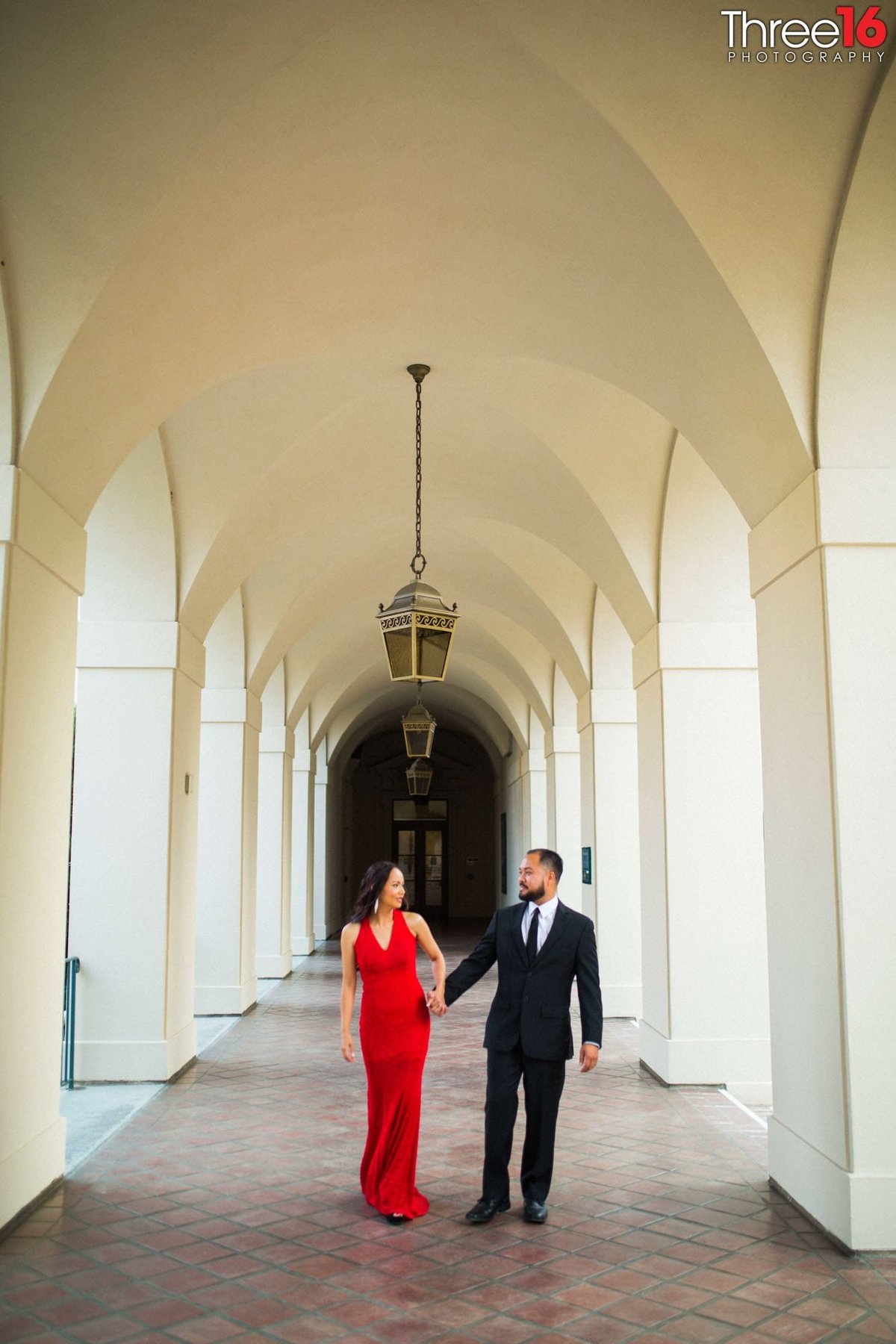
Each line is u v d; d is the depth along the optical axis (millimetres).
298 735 20422
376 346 7262
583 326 6523
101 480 6406
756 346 5402
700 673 9133
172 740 9016
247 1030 11539
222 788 12773
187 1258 4855
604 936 12586
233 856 12703
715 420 6281
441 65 4711
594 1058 5305
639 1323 4168
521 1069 5488
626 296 5969
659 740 9188
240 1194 5805
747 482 6344
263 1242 5066
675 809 9016
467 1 4383
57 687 5969
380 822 33219
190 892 9789
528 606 13328
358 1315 4234
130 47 4586
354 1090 8500
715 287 5336
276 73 4711
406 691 25062
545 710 16391
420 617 7539
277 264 6016
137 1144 6840
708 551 9062
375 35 4547
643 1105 8023
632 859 12648
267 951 16500
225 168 5125
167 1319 4195
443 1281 4594
